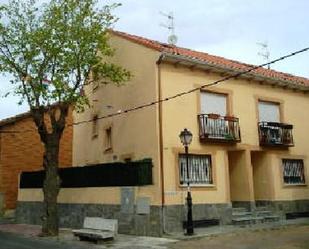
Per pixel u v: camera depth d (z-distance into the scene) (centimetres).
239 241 1402
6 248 1381
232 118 1886
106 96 2097
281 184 2050
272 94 2108
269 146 2030
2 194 2483
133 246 1373
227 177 1841
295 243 1330
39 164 2628
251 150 1952
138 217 1652
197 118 1794
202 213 1720
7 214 2483
